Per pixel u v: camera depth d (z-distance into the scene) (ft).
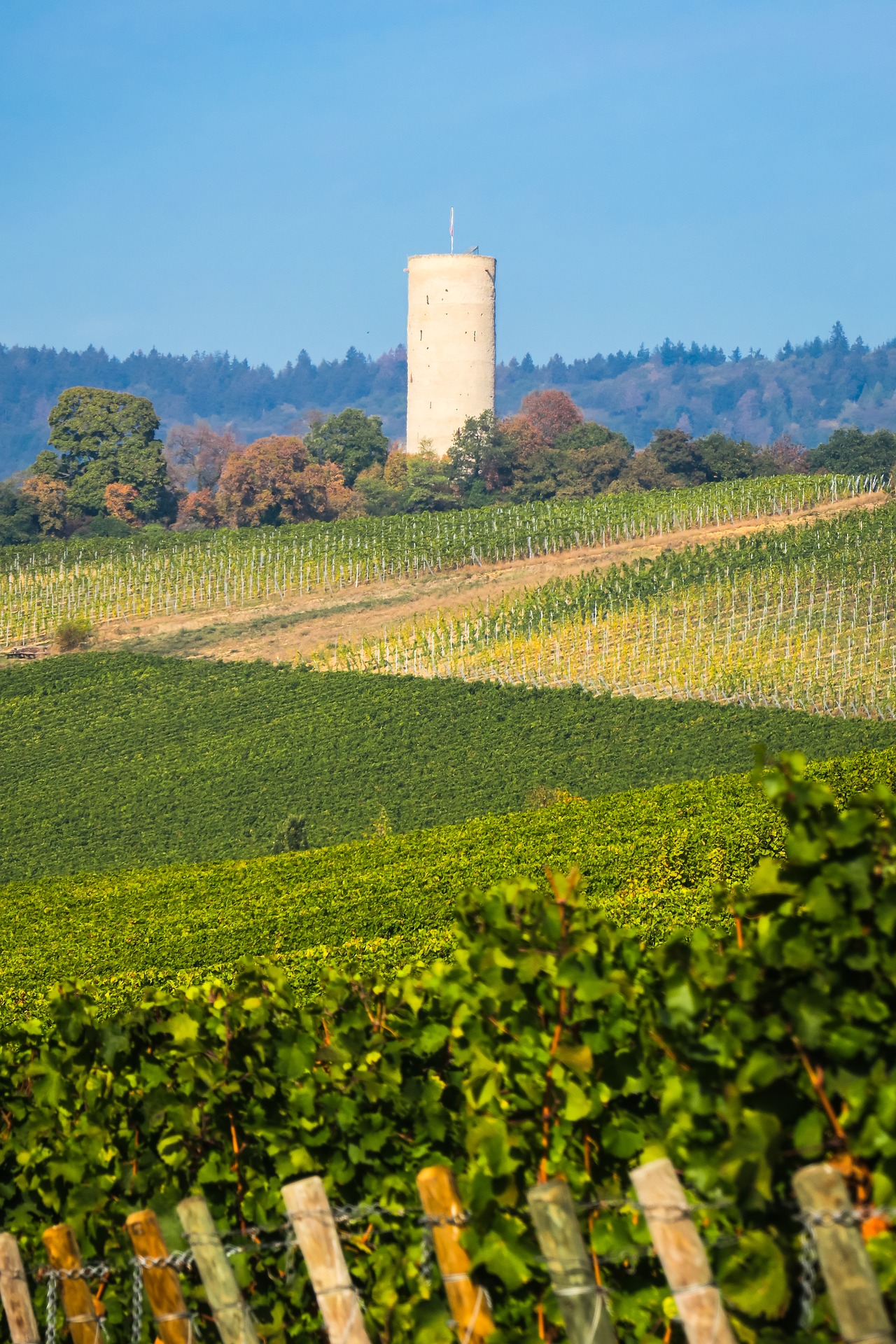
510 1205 65.51
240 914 403.75
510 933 73.92
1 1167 100.63
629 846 380.99
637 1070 70.49
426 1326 64.59
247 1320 68.80
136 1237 71.77
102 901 481.05
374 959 298.97
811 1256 51.78
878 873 56.49
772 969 58.29
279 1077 86.84
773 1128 53.88
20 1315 77.25
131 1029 101.35
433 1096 82.33
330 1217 65.67
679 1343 64.28
